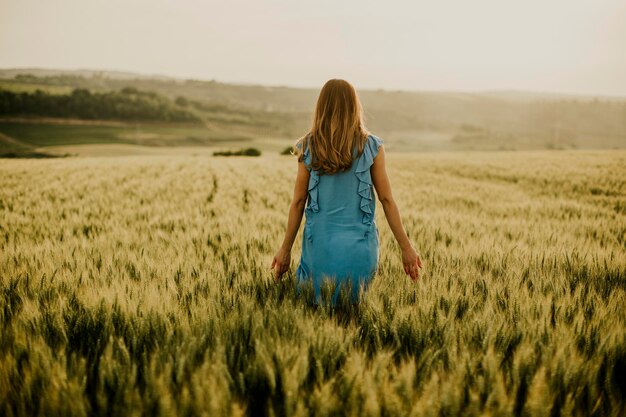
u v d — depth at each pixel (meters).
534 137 123.44
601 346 1.97
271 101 191.75
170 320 2.32
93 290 2.66
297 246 4.53
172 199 9.53
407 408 1.65
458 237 5.09
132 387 1.66
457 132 137.62
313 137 2.62
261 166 24.17
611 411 1.71
